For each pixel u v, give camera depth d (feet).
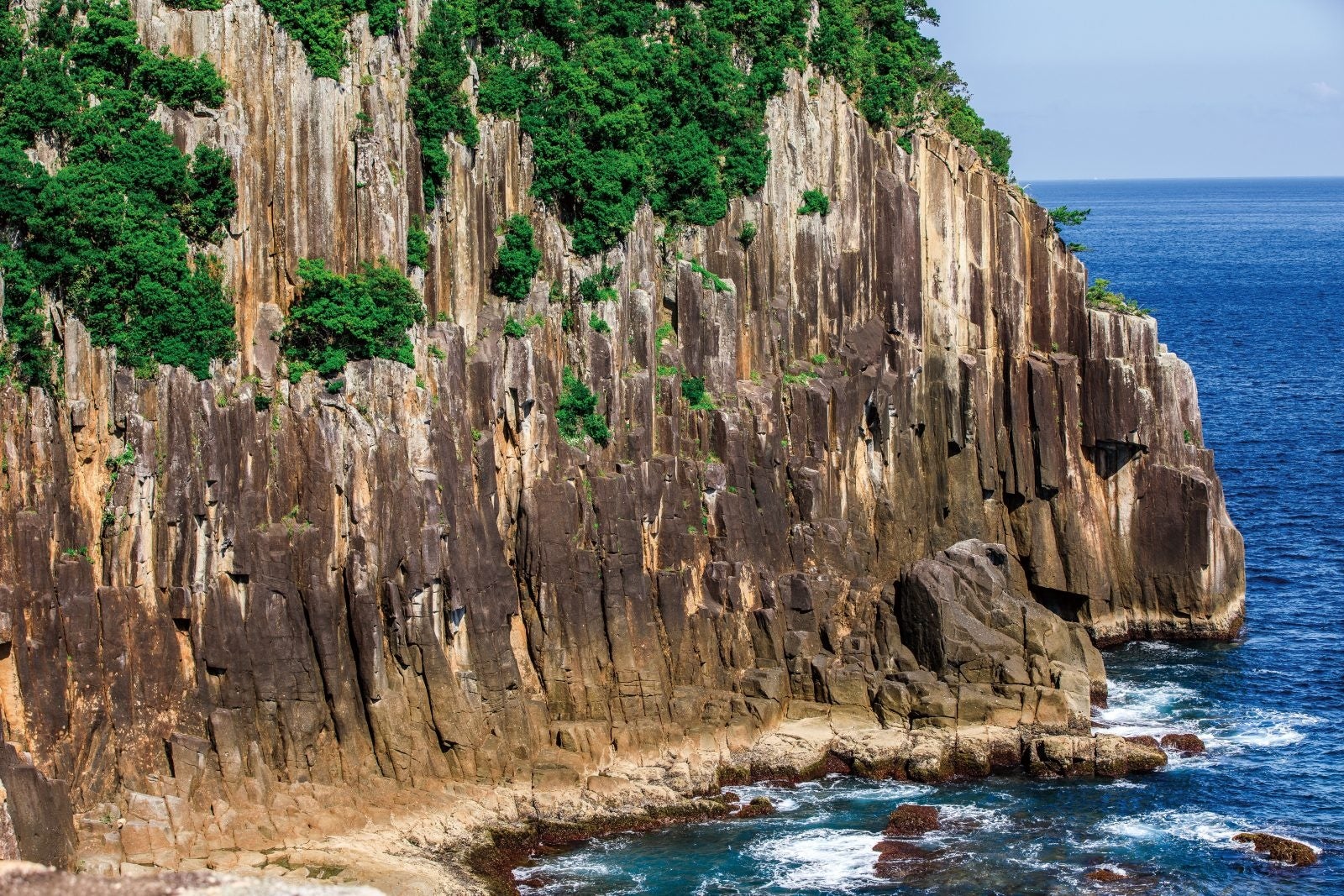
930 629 339.98
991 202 410.72
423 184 324.60
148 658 282.77
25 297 278.05
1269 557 473.67
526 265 339.77
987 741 325.01
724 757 320.50
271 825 278.26
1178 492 405.80
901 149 403.34
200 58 300.40
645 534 341.41
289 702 291.38
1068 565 406.82
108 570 280.92
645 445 346.54
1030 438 408.46
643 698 325.62
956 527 408.46
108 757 276.21
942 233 406.41
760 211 381.40
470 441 321.52
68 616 273.95
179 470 285.84
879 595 354.95
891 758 321.73
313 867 268.62
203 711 286.66
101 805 271.69
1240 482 561.43
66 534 277.44
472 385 325.62
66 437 280.51
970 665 336.90
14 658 267.18
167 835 270.26
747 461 361.10
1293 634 408.87
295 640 292.81
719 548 352.28
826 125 393.91
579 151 349.82
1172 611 407.64
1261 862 288.71
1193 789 316.60
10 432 272.51
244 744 287.89
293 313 304.09
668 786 310.24
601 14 375.66
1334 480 562.66
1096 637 407.44
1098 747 322.96
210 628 287.69
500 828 294.05
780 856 290.15
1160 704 360.48
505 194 345.92
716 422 359.66
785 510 368.27
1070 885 280.31
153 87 296.10
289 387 301.63
